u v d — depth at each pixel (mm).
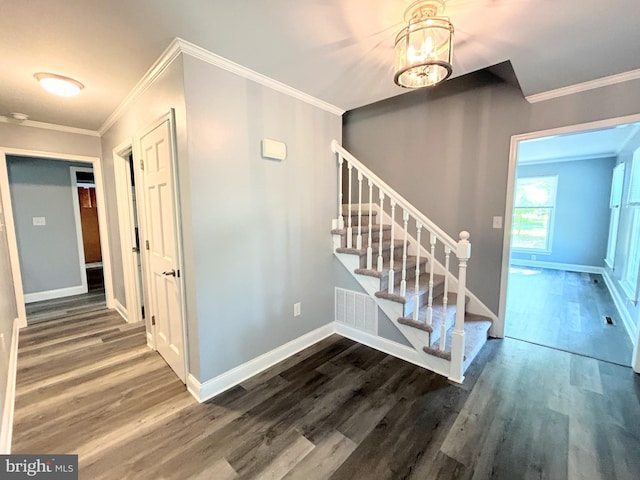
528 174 6398
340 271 2963
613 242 4754
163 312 2400
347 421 1786
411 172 3322
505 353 2602
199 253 1896
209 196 1916
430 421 1783
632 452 1548
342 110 2891
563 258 6117
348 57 1898
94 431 1703
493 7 1420
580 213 5852
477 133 2855
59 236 4336
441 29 1410
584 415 1825
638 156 3523
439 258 3209
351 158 2758
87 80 2139
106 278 3830
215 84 1897
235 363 2168
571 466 1466
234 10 1422
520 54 1871
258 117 2178
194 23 1518
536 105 2533
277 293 2451
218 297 2027
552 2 1384
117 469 1455
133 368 2381
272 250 2373
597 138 4078
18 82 2160
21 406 1921
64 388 2117
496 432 1692
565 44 1751
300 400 1985
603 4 1393
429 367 2365
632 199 3586
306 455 1540
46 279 4266
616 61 1955
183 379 2146
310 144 2627
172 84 1846
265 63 1969
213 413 1858
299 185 2557
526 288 4699
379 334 2701
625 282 3592
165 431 1705
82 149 3498
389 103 3438
